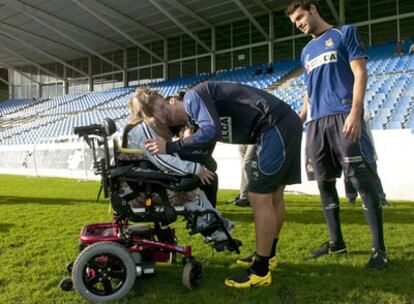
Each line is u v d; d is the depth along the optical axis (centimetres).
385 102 1012
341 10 1672
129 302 212
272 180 234
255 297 216
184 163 230
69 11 1922
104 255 215
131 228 251
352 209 475
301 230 370
